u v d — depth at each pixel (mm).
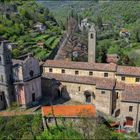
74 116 65188
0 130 69062
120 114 71812
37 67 79125
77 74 82438
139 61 124625
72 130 63531
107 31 193750
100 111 75812
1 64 73625
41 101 80562
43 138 62750
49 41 141000
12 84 76125
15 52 106000
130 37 174625
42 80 84125
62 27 191250
